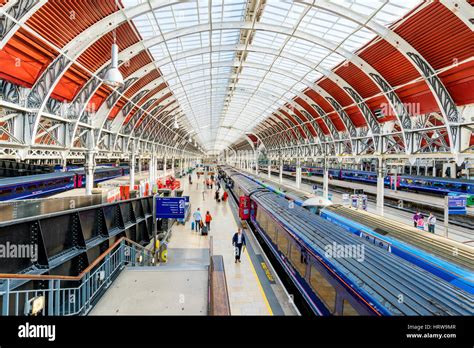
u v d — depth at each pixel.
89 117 16.22
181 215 13.41
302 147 37.88
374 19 13.48
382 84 17.08
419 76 15.09
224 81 29.42
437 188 26.62
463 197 15.62
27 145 10.95
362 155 22.19
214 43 20.36
